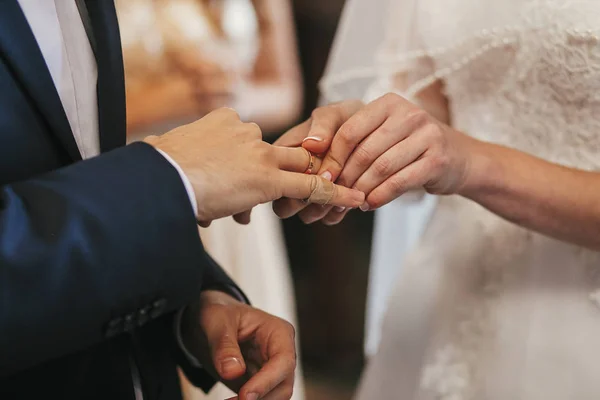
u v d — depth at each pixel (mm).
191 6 1498
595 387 835
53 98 640
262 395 696
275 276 1483
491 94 896
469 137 823
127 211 593
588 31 779
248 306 779
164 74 1445
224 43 1530
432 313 973
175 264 609
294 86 1665
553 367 855
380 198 768
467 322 927
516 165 809
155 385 742
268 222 1479
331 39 2160
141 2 1430
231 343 730
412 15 953
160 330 774
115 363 703
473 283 935
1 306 562
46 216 580
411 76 972
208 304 776
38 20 667
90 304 584
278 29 1627
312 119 806
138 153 620
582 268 853
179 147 646
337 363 2186
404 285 1015
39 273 568
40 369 663
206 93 1482
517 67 849
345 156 767
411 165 768
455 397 915
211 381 816
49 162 647
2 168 625
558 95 829
